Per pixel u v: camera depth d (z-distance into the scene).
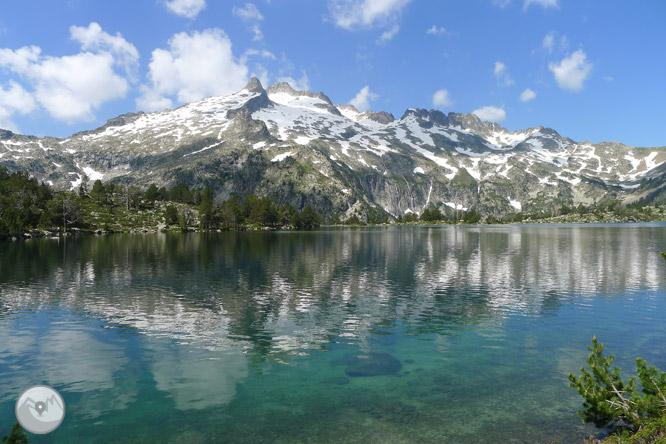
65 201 194.75
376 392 18.98
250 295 42.44
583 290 44.47
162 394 18.97
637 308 36.00
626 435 13.24
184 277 54.91
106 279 52.69
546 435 14.97
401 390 19.22
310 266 67.00
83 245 115.12
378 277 54.66
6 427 16.11
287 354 24.64
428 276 55.53
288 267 65.62
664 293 42.50
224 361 23.45
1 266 65.75
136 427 15.85
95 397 18.67
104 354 24.66
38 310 35.81
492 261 72.19
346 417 16.52
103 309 36.06
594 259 72.88
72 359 23.80
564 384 19.89
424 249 100.44
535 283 49.19
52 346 26.19
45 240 140.38
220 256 83.50
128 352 25.02
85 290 45.00
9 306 37.31
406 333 29.02
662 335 27.95
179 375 21.31
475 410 17.08
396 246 111.38
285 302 39.16
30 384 20.27
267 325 31.09
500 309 36.06
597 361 15.88
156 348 25.80
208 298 41.00
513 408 17.27
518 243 116.75
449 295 42.38
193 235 189.50
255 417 16.58
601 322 31.44
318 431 15.38
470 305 37.72
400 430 15.41
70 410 17.38
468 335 28.45
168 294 43.09
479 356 24.09
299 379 20.67
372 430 15.44
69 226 192.25
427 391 19.06
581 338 27.47
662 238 132.12
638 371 14.77
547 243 114.44
